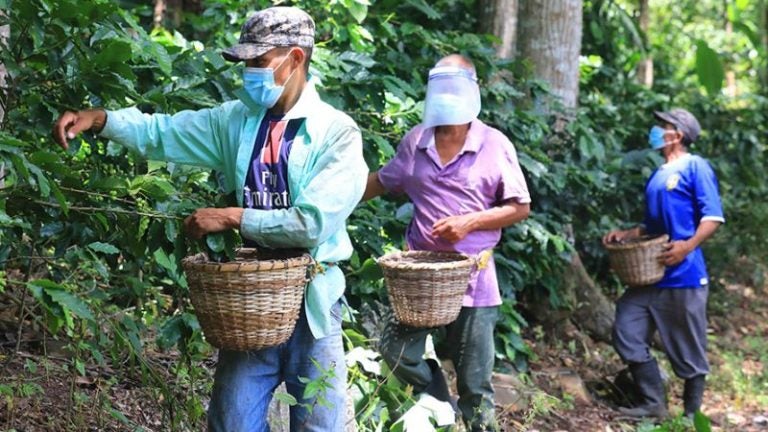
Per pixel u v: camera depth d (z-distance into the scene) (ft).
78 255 13.70
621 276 21.67
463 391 16.07
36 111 11.16
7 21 11.20
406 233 16.38
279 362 11.38
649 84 39.04
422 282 14.11
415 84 20.66
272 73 10.67
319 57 17.51
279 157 10.89
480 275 15.66
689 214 21.50
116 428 14.42
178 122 11.48
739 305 33.14
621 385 23.31
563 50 26.18
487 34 23.91
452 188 15.58
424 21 26.22
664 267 21.45
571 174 23.66
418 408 14.90
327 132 10.84
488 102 21.75
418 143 15.76
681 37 49.39
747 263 35.32
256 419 11.25
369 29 21.66
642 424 20.72
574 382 22.84
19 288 16.55
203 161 11.64
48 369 14.57
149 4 26.16
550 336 26.09
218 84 14.52
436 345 18.37
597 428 20.79
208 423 11.32
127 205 11.62
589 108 29.07
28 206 11.70
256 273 10.16
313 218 10.50
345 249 11.47
